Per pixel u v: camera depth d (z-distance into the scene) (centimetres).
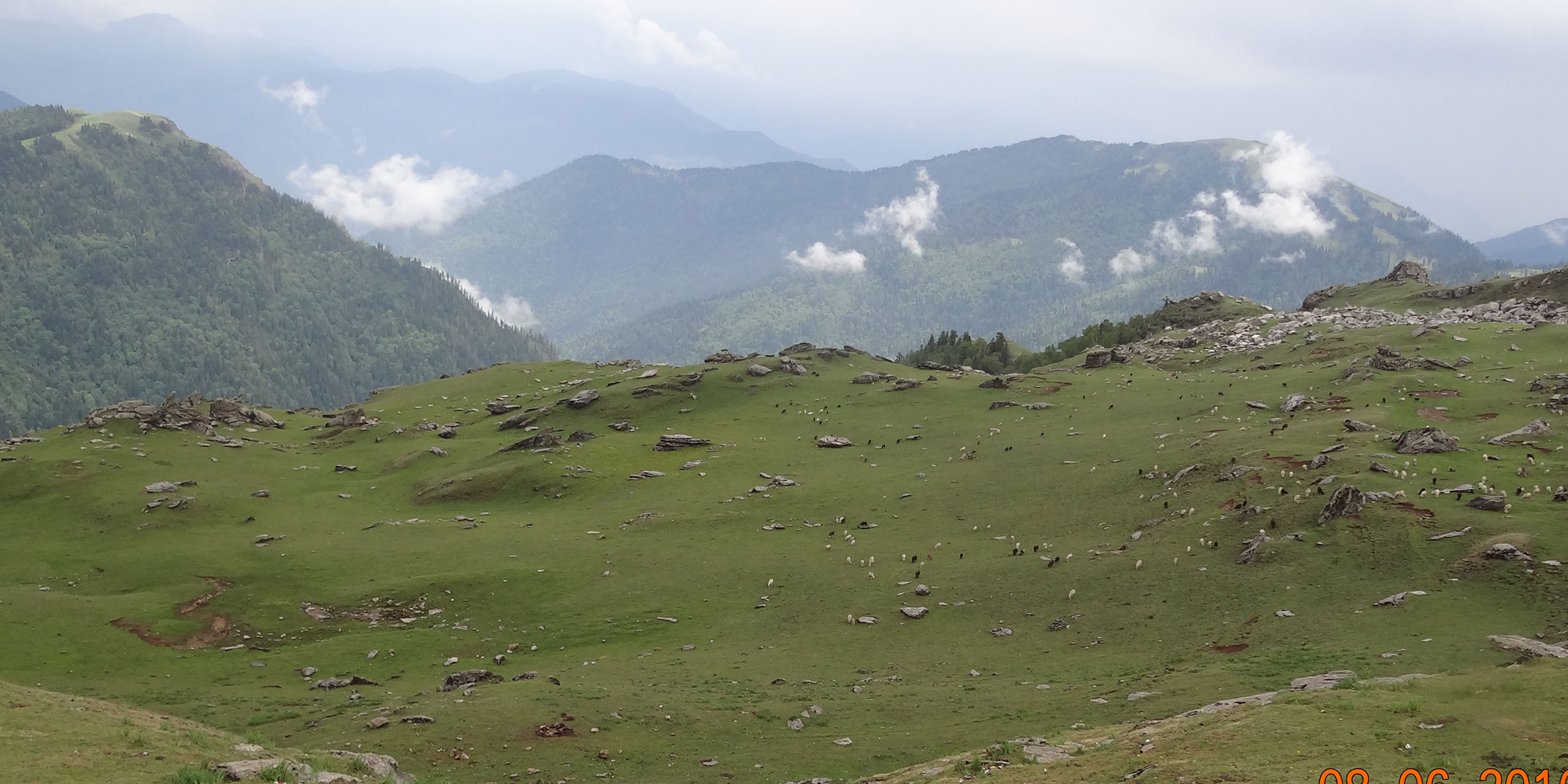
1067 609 7306
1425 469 8175
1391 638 5447
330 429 18012
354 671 7719
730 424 16188
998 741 4784
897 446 14012
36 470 13500
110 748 3147
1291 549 7119
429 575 9806
